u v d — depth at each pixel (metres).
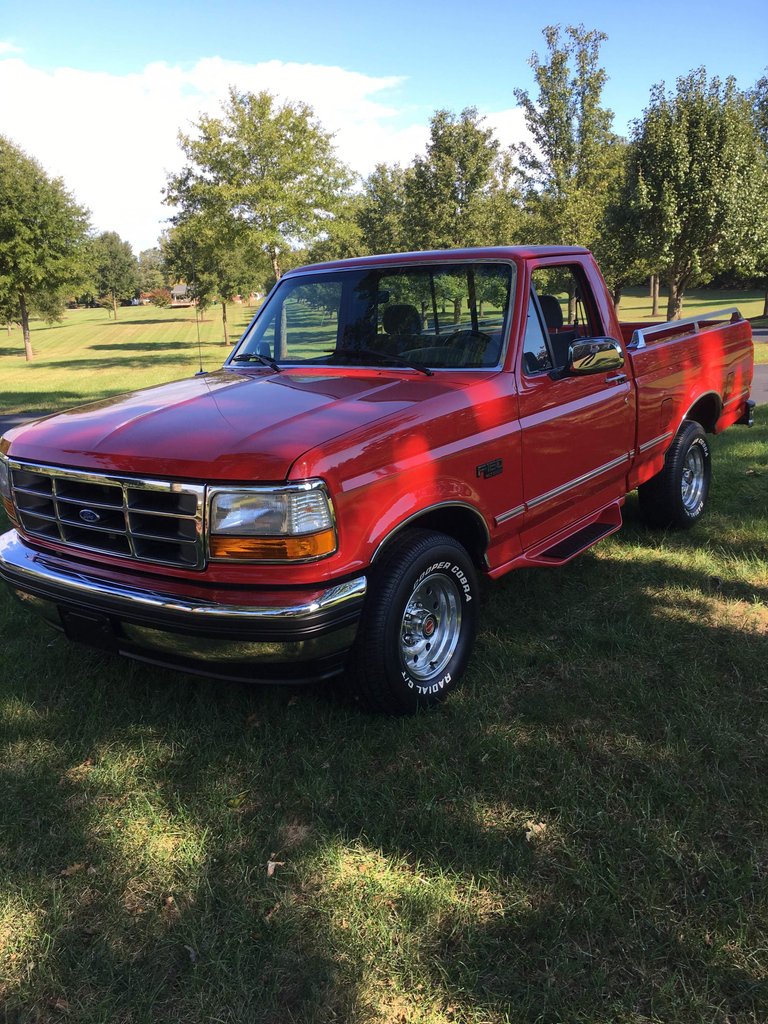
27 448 3.31
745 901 2.31
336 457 2.81
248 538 2.73
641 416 4.78
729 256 22.55
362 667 3.11
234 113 25.08
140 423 3.18
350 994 2.07
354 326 4.15
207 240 24.81
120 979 2.15
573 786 2.84
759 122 30.62
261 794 2.90
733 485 6.65
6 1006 2.09
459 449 3.33
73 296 37.16
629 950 2.17
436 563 3.25
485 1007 2.02
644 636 4.00
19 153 33.62
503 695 3.51
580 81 24.86
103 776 3.02
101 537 3.12
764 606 4.32
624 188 22.91
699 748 3.04
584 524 4.50
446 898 2.37
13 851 2.64
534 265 3.95
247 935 2.27
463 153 25.91
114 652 3.27
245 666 2.88
